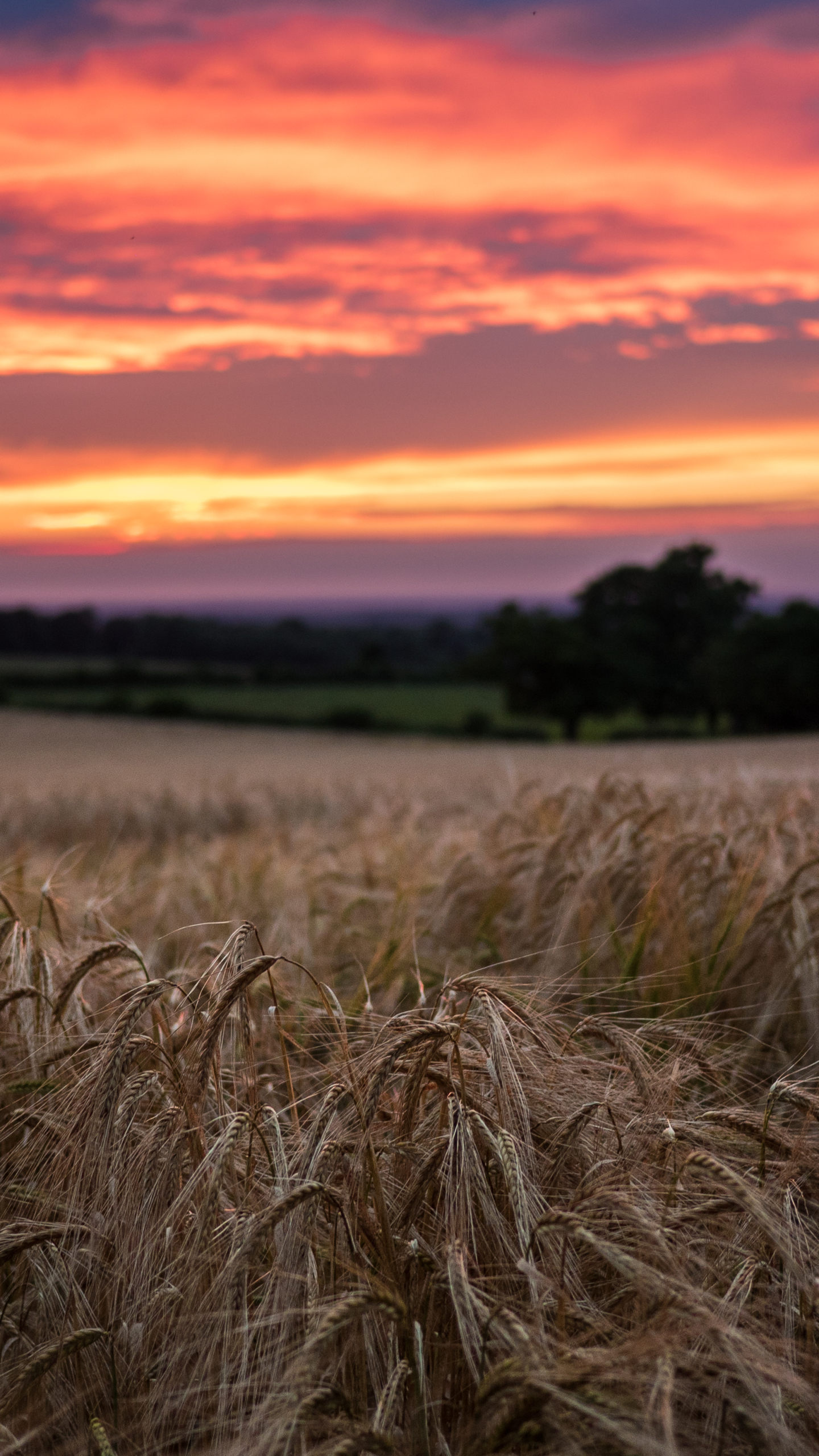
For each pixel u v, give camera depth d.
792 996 3.37
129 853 7.07
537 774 9.06
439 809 11.02
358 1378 1.71
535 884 4.16
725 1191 1.91
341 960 3.96
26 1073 2.49
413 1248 1.78
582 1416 1.39
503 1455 1.43
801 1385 1.42
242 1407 1.61
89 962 2.49
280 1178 1.93
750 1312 1.74
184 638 134.25
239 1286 1.71
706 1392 1.55
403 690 105.38
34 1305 1.98
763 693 77.25
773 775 9.47
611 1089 2.21
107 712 82.38
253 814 16.09
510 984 2.59
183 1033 2.43
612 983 3.51
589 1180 1.86
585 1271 1.82
